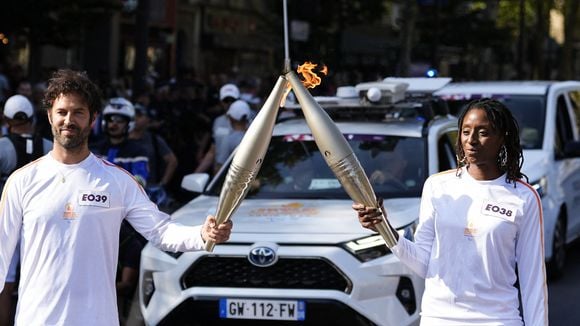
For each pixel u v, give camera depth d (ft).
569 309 29.09
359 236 21.81
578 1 120.16
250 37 123.44
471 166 14.83
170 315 22.29
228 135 36.17
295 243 21.81
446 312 14.64
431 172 25.70
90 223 14.44
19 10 50.14
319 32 66.95
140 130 32.32
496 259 14.43
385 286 21.48
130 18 96.84
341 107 27.91
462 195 14.71
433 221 14.94
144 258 23.08
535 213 14.52
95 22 55.06
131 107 30.22
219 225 14.80
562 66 121.80
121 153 30.19
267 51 122.42
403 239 14.92
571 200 34.45
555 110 35.19
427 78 32.48
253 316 21.79
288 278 21.77
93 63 93.09
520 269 14.58
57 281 14.32
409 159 26.07
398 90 27.91
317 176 26.00
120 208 14.82
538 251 14.52
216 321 22.03
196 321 22.17
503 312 14.47
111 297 14.74
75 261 14.34
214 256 22.06
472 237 14.48
